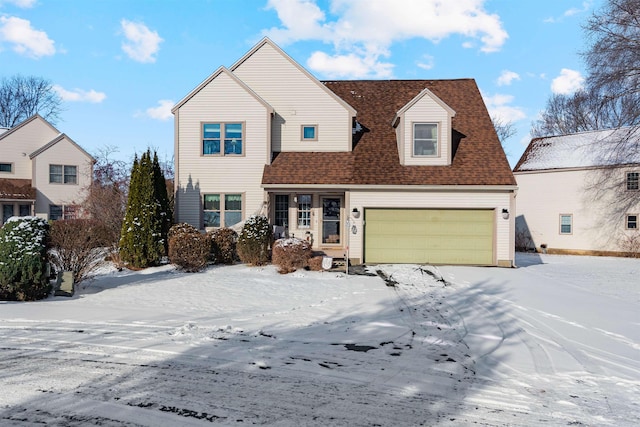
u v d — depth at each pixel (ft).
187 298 33.06
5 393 15.33
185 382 16.61
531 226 87.20
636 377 18.52
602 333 25.41
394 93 66.74
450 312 30.17
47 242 33.76
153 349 20.66
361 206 52.16
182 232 47.57
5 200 80.28
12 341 21.71
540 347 22.57
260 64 58.23
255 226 49.24
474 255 51.78
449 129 53.47
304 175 53.06
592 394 16.51
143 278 41.88
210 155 55.62
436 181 51.39
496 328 26.25
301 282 40.06
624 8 66.13
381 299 33.50
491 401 15.55
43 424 13.00
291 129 57.72
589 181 80.07
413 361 19.88
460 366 19.39
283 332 24.27
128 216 48.01
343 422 13.51
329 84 69.05
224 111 55.57
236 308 30.14
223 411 14.12
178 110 55.77
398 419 13.83
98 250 43.27
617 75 68.13
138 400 14.88
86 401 14.73
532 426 13.60
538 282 42.06
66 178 88.94
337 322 26.71
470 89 65.82
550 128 144.87
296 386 16.47
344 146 57.16
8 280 31.04
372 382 17.11
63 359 19.11
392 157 55.42
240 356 19.92
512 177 51.39
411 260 52.26
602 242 78.64
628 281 44.16
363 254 52.26
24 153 86.22
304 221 57.11
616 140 77.56
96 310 28.94
